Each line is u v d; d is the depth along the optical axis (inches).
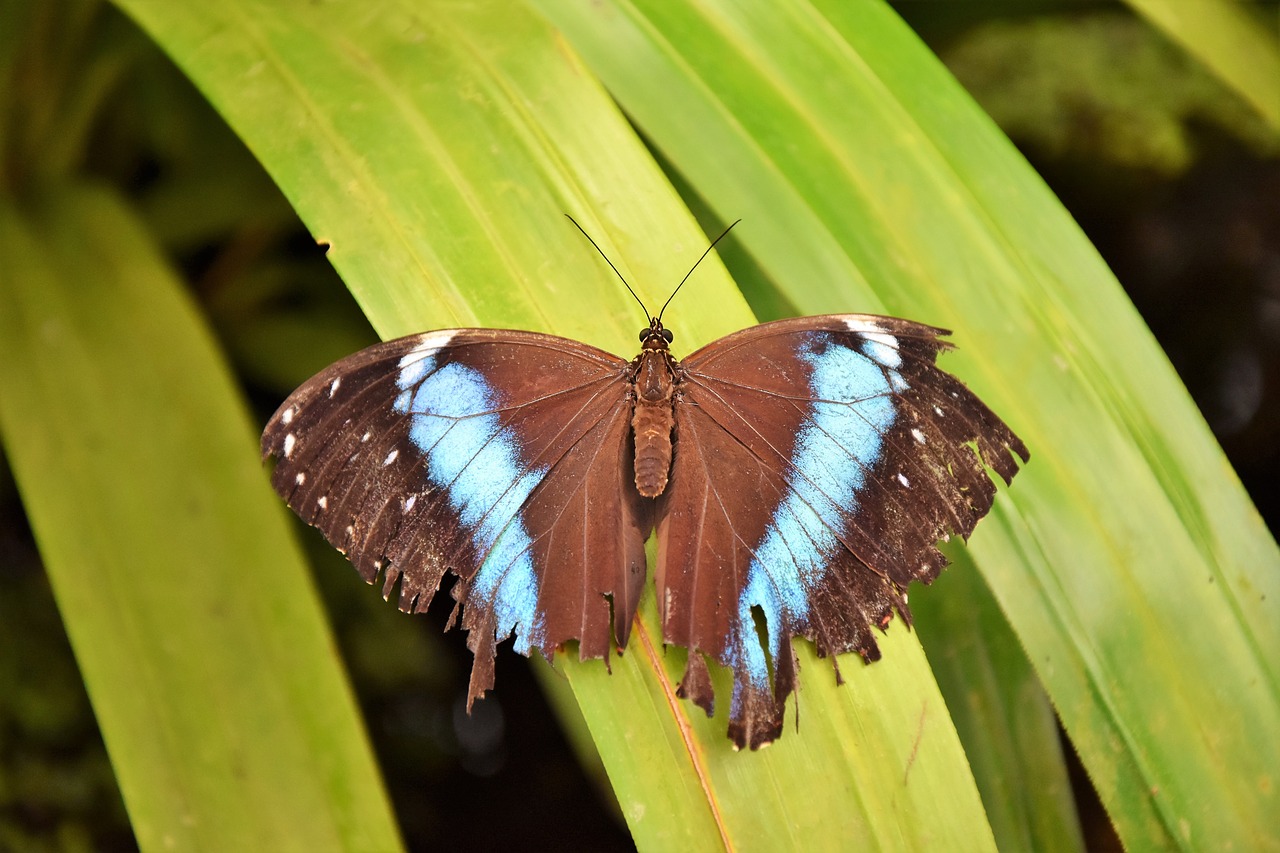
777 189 32.3
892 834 31.3
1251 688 31.6
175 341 33.4
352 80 32.3
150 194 35.7
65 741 34.8
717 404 32.3
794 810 31.3
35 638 35.1
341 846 32.0
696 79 32.5
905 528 31.8
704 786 31.4
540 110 32.4
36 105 34.4
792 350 32.1
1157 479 31.9
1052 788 32.9
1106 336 32.2
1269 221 37.5
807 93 32.6
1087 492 31.8
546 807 36.5
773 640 31.6
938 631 33.1
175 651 32.4
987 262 32.2
